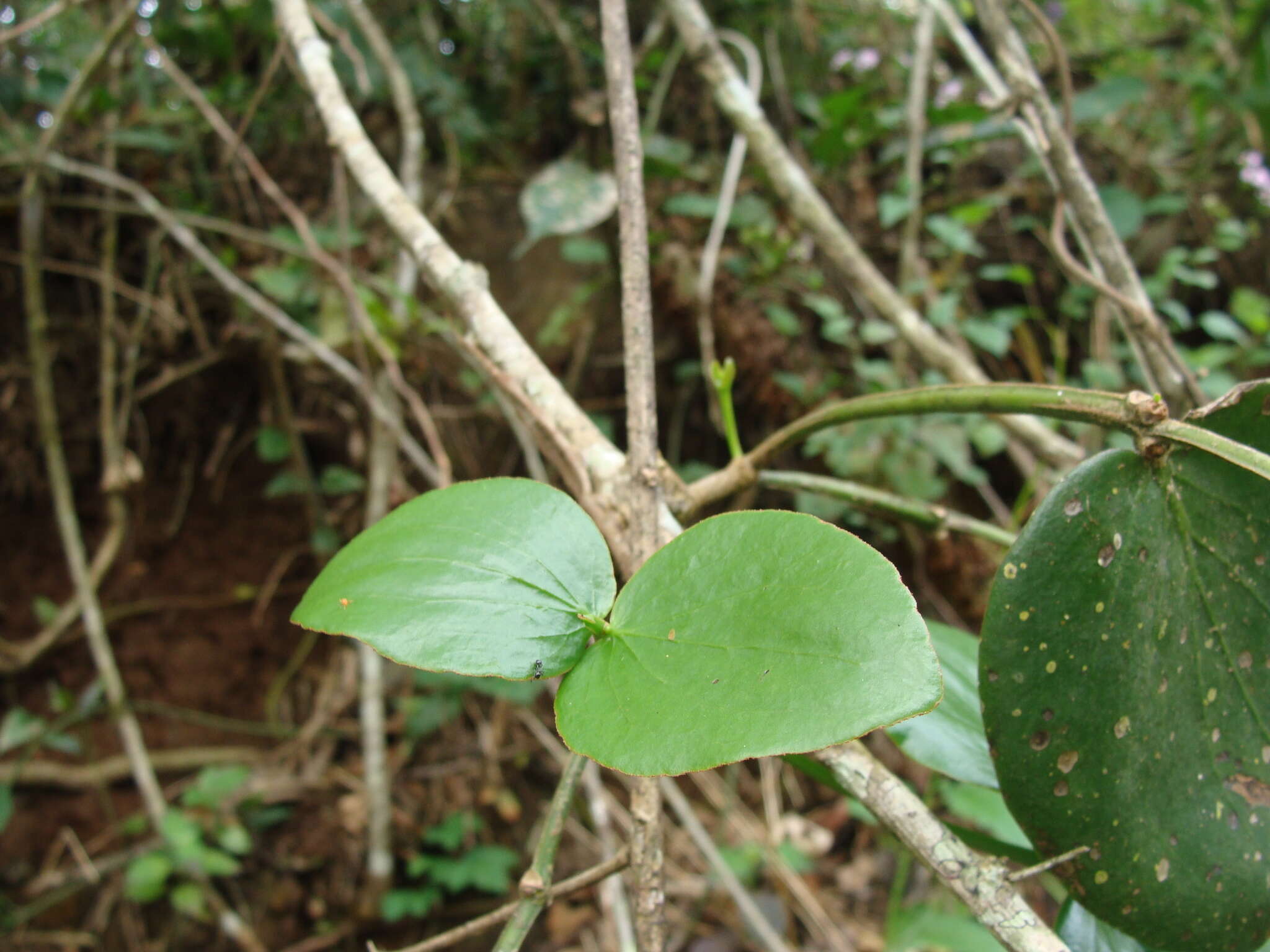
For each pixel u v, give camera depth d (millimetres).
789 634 219
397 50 966
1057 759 243
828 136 958
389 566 257
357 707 963
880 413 316
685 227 1010
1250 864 252
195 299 914
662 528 306
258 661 986
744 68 1076
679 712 219
